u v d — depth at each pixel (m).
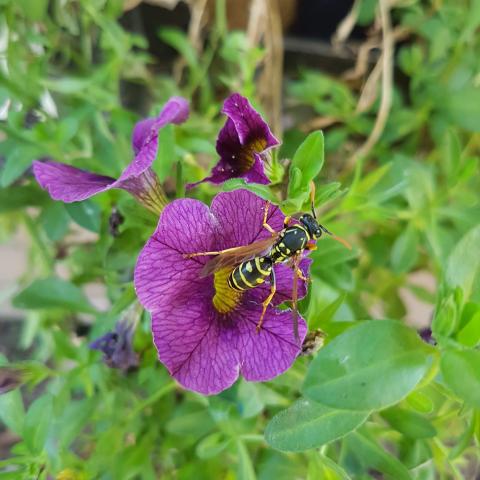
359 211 0.09
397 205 0.11
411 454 0.08
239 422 0.08
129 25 0.13
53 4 0.12
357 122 0.12
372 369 0.06
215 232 0.06
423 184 0.10
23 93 0.11
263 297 0.06
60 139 0.10
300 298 0.06
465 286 0.06
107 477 0.09
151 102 0.14
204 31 0.14
